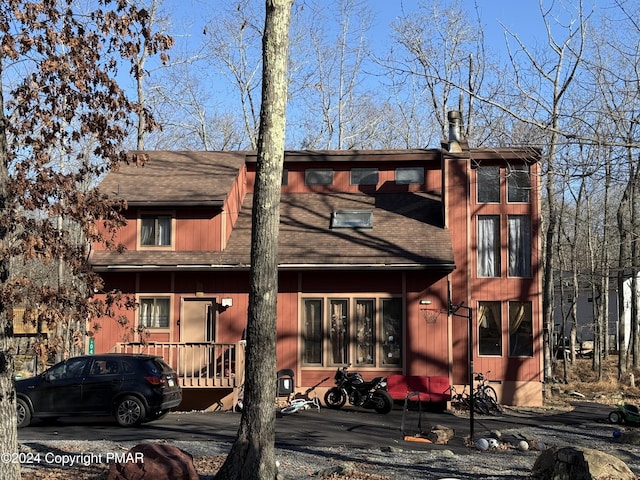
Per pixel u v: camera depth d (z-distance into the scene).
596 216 34.78
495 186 22.47
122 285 20.72
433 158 24.05
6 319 8.23
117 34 9.02
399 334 20.30
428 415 18.70
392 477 10.29
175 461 8.72
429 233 21.42
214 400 19.77
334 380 20.11
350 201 23.70
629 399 25.09
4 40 8.48
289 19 9.30
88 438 13.65
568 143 9.90
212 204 20.47
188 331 20.50
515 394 21.55
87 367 15.80
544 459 10.48
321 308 20.52
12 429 8.26
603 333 38.59
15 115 9.17
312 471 10.66
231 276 20.61
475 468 11.23
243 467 8.56
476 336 21.89
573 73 13.97
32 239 8.12
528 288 21.95
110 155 9.40
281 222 22.41
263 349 8.84
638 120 10.19
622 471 9.60
